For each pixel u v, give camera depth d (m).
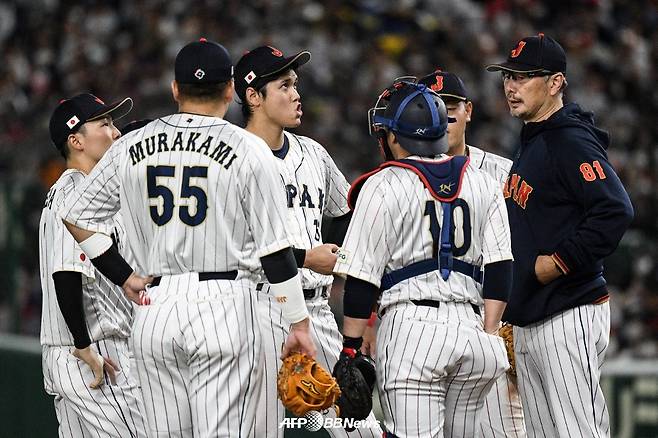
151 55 65.12
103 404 22.56
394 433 19.31
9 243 43.88
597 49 70.00
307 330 19.23
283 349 19.45
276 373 20.94
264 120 22.30
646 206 54.84
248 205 18.97
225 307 18.92
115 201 19.83
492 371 19.44
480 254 19.70
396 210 19.19
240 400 18.98
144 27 67.00
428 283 19.30
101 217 19.80
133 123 23.27
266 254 18.83
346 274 19.28
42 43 68.50
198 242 18.97
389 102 19.89
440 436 19.23
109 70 65.19
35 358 34.78
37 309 44.06
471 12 70.75
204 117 19.38
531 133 22.64
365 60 65.44
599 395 22.02
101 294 22.73
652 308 44.06
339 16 68.12
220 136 19.09
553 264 21.61
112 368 22.59
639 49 70.56
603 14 72.94
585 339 21.89
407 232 19.28
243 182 18.91
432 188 19.27
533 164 22.28
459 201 19.38
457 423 19.89
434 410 19.20
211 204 18.95
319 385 18.91
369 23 68.31
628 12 73.44
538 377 22.69
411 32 68.25
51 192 22.75
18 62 66.88
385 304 19.56
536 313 22.03
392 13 69.06
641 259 44.38
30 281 44.16
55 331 22.86
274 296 19.19
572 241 21.45
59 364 22.72
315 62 64.19
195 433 19.00
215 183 18.91
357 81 63.81
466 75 65.50
